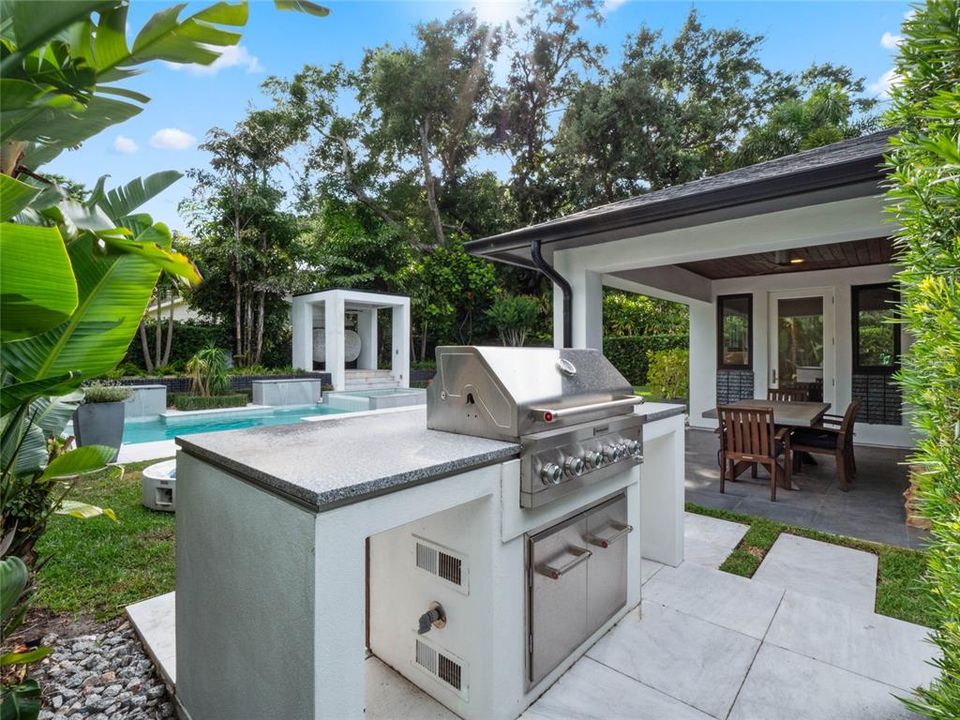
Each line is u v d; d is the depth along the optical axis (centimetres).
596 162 1772
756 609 291
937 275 143
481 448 194
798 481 583
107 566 343
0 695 160
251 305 1530
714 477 611
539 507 215
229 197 1472
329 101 1942
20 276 123
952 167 128
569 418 228
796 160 479
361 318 1794
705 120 1712
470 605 200
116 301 171
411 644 227
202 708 194
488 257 566
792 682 226
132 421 1032
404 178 2023
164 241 186
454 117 1881
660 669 236
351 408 1257
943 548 156
